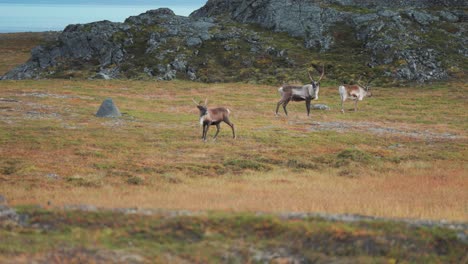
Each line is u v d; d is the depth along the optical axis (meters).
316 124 106.00
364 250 33.75
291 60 177.00
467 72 162.75
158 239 34.94
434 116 117.62
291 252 33.47
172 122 102.38
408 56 169.00
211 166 70.38
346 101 137.62
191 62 179.75
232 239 34.91
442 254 33.75
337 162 74.94
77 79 173.12
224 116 86.75
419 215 42.97
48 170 64.81
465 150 85.06
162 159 73.31
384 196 53.34
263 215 37.72
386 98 140.25
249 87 157.50
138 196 51.06
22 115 102.06
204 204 44.88
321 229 35.25
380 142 89.88
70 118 101.50
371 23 188.88
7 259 30.39
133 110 115.00
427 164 75.12
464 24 188.62
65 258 31.05
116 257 31.61
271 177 65.44
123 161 71.00
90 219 37.50
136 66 180.75
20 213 38.72
